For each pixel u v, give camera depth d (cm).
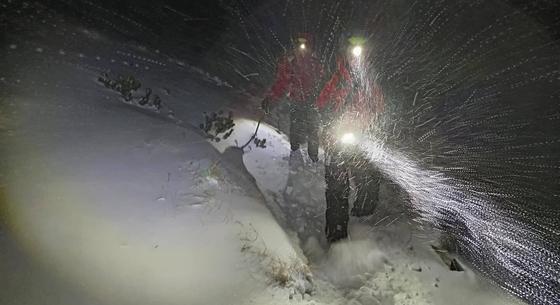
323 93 438
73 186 320
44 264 247
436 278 379
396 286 352
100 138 403
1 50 553
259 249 329
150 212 326
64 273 248
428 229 458
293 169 546
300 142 585
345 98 427
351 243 398
